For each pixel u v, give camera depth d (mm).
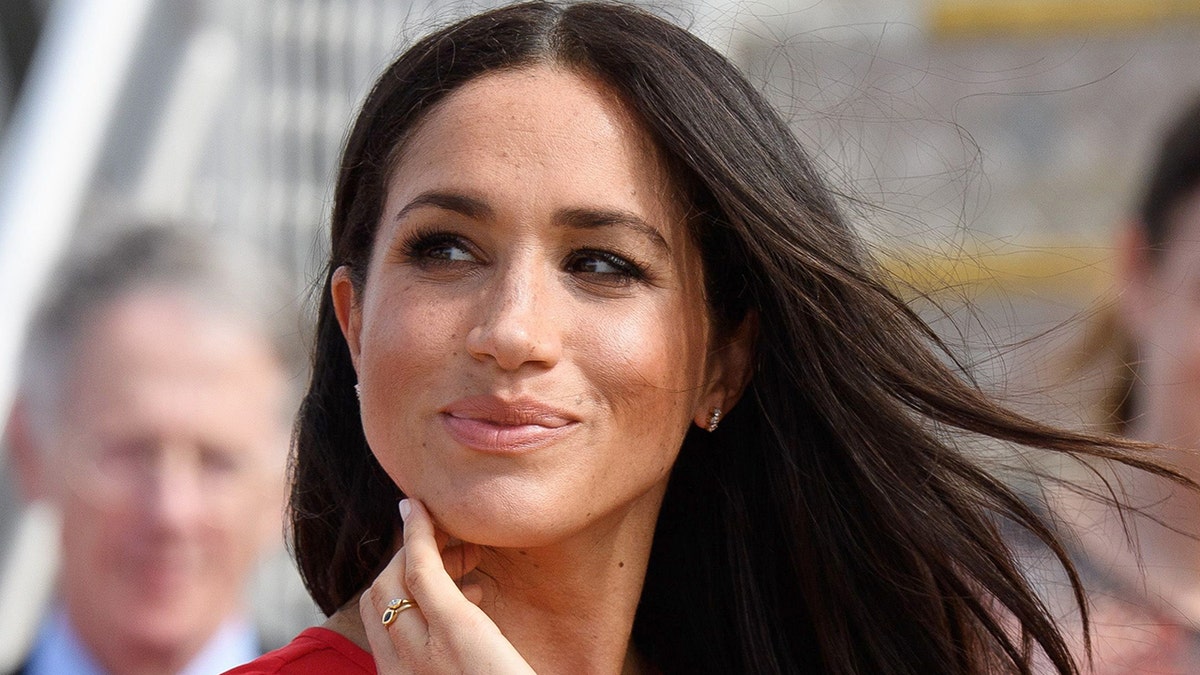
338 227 8391
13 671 12453
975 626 9531
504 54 7773
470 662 7137
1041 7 25766
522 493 7277
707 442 9164
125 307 12242
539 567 7895
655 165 7832
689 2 11492
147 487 12094
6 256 15812
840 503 9039
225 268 12711
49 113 17797
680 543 9391
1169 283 12336
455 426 7324
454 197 7430
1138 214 12734
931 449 8969
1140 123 25703
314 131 19297
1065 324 10508
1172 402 12188
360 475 8469
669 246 7812
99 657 12211
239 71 19297
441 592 7289
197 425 12203
